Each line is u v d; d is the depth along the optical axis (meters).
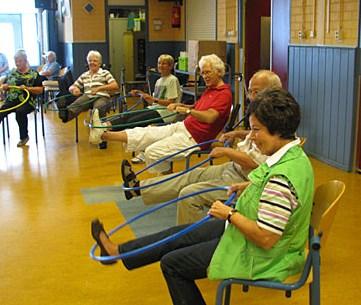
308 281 1.93
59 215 4.07
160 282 2.96
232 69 8.13
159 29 11.52
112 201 4.40
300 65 6.16
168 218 3.97
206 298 2.76
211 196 2.94
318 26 5.72
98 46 11.20
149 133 4.24
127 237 3.61
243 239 1.93
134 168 5.46
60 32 11.88
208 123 4.02
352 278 2.99
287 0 6.32
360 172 5.26
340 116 5.43
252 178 1.94
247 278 1.93
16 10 11.66
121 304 2.73
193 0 9.98
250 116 2.00
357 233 3.66
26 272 3.10
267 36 8.05
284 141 1.93
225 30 8.48
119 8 11.23
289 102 1.91
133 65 11.68
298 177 1.85
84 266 3.17
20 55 6.75
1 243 3.53
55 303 2.75
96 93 6.64
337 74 5.43
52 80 9.88
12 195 4.59
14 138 7.11
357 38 5.07
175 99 5.79
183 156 4.10
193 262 2.04
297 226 1.90
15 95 6.64
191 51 8.08
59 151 6.34
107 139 4.26
